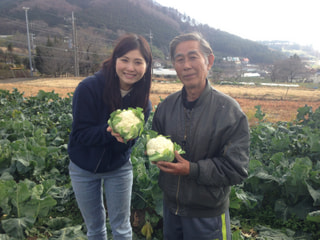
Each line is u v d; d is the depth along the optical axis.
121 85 2.58
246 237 3.90
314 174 4.20
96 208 2.83
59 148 5.98
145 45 2.41
